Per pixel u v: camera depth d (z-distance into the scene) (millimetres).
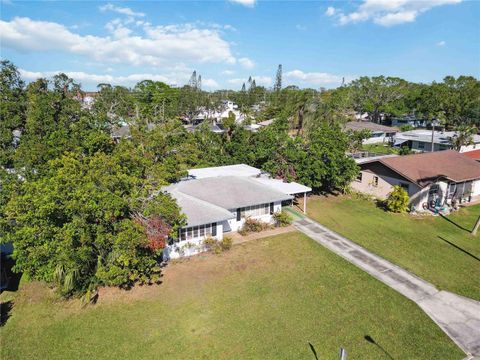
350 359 13633
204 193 26703
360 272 20266
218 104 118188
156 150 32219
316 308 16828
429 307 17062
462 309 16953
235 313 16391
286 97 99562
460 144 50938
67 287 16312
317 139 35406
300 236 25406
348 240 24828
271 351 13977
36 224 16062
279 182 31812
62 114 28344
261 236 25438
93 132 27984
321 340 14656
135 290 18234
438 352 14102
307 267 20797
